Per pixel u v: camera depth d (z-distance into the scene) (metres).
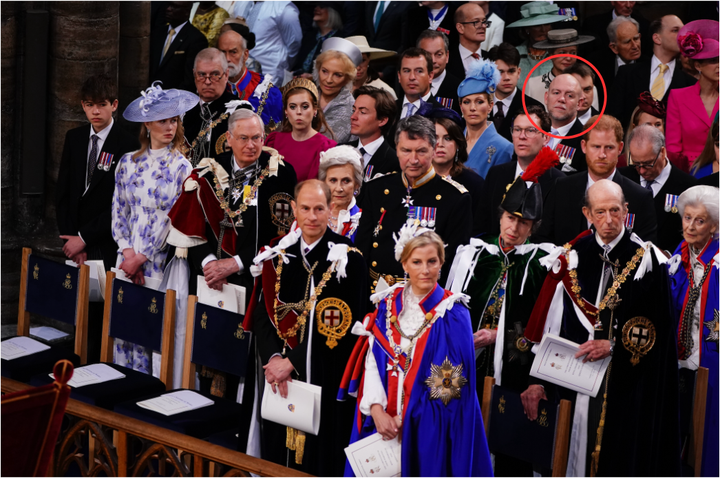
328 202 17.19
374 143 23.53
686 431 17.59
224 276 21.17
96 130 25.23
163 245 22.75
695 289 18.72
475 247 18.84
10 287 28.36
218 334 20.28
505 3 27.48
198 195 21.66
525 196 17.86
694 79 24.27
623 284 17.27
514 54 24.62
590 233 18.02
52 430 12.85
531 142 21.22
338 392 16.25
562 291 17.73
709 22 23.52
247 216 21.47
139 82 30.70
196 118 25.02
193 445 16.97
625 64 25.92
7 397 12.27
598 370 17.17
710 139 22.09
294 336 17.25
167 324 21.08
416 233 15.80
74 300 22.94
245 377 18.86
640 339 17.00
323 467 16.91
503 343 18.22
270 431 17.59
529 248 18.20
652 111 23.16
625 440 17.06
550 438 16.83
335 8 30.55
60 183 25.67
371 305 19.30
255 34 30.17
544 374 17.34
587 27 27.50
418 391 15.38
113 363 22.02
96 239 24.36
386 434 15.38
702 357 18.61
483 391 18.06
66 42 27.50
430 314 15.55
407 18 28.38
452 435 15.38
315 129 24.64
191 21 31.50
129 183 22.97
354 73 25.34
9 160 28.20
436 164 21.66
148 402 19.23
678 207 18.84
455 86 25.88
